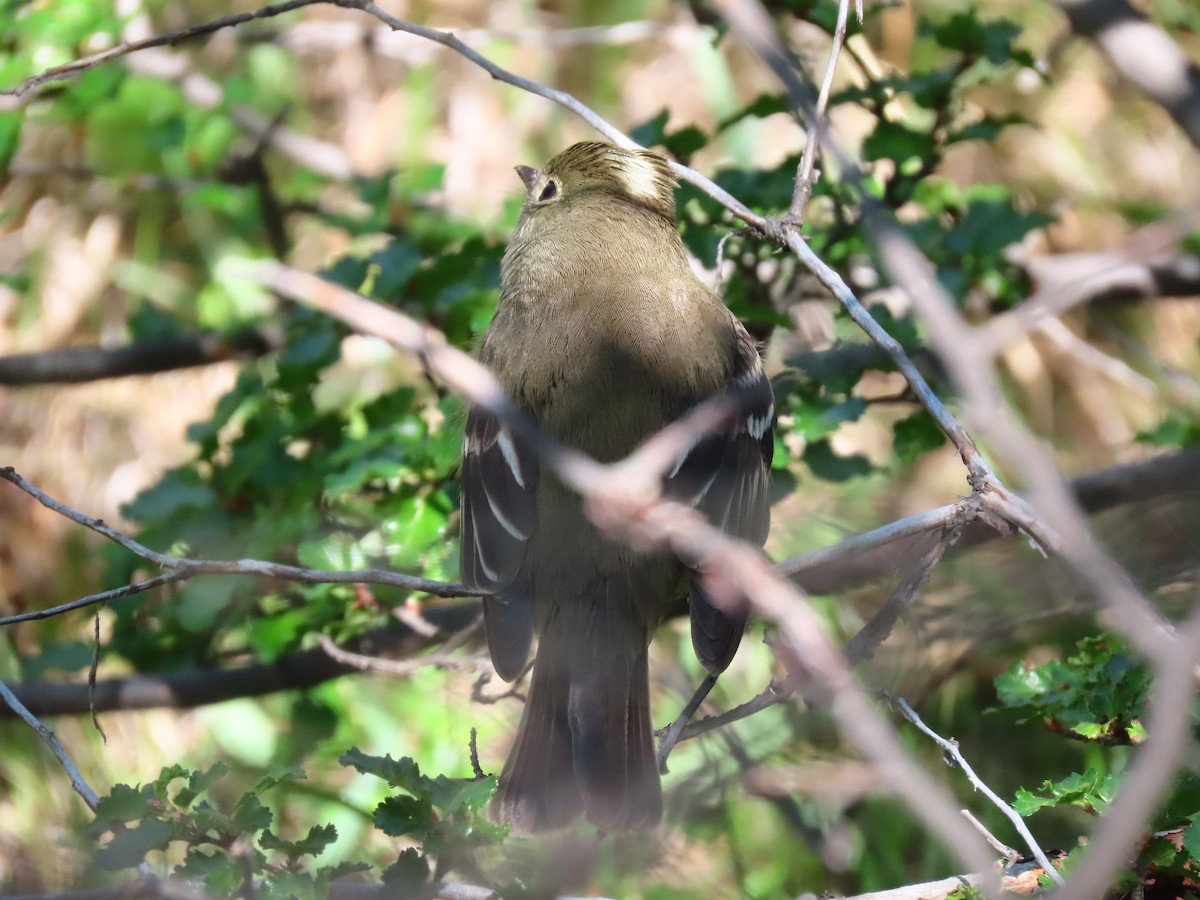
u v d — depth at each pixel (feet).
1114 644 22.99
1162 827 18.94
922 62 44.09
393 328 16.74
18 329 46.98
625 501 12.48
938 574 25.71
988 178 45.93
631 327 26.32
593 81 49.42
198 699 33.65
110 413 45.68
